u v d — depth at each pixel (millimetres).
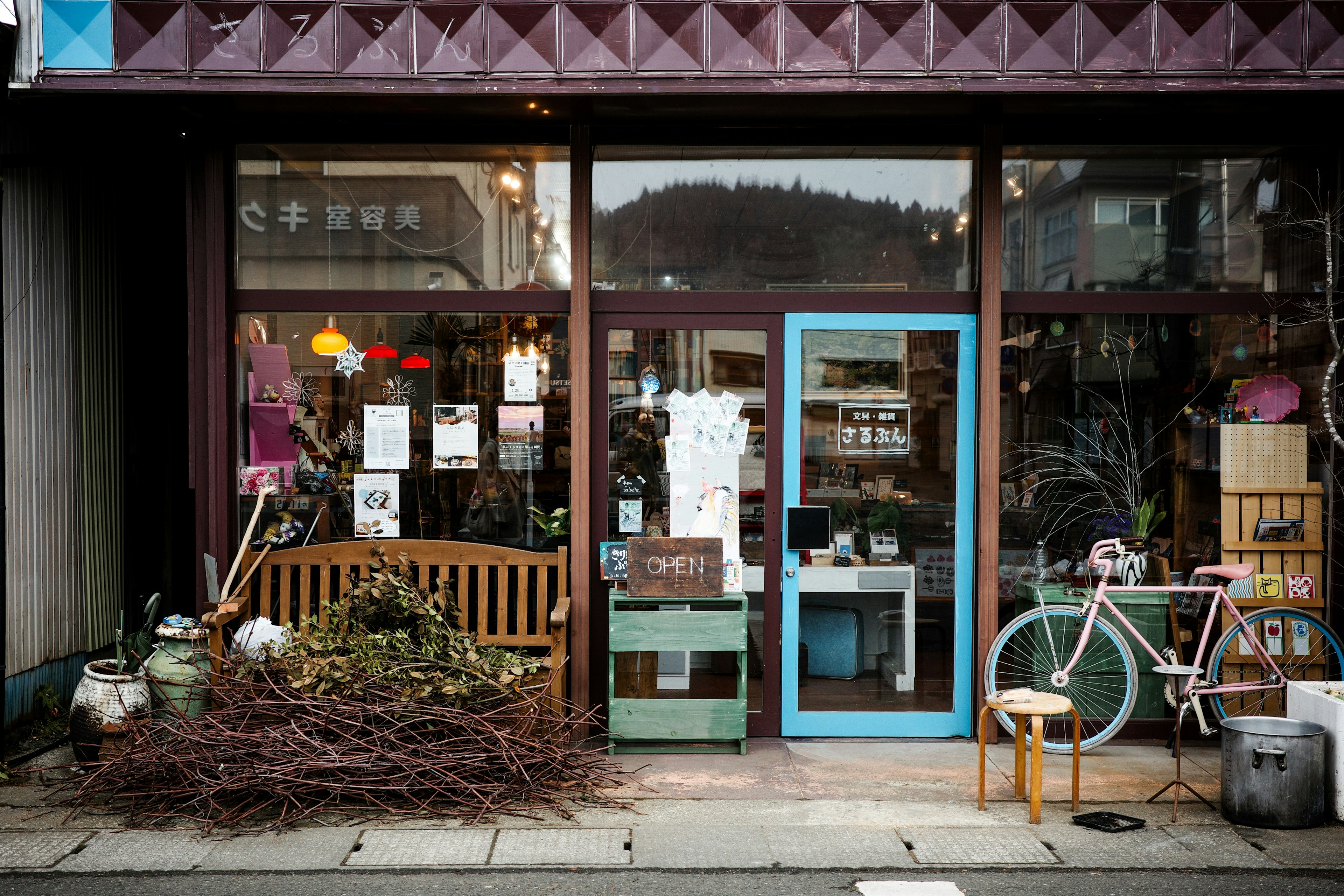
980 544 5035
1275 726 4066
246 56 4430
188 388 5941
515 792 4105
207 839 3723
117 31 4406
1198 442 5215
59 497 5156
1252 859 3617
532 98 4637
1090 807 4129
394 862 3545
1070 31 4484
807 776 4516
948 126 5070
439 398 5117
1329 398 4863
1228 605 4820
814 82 4484
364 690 4207
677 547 4797
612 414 5094
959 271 5109
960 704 5113
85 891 3346
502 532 5113
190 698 4398
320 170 5082
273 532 5086
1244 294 5105
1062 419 5172
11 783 4305
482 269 5109
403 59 4461
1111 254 5148
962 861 3598
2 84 4590
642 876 3496
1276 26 4469
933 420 5109
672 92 4477
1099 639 5035
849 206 5105
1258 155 5160
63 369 5199
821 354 5105
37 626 4973
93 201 5488
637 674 4918
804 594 5109
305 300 5066
